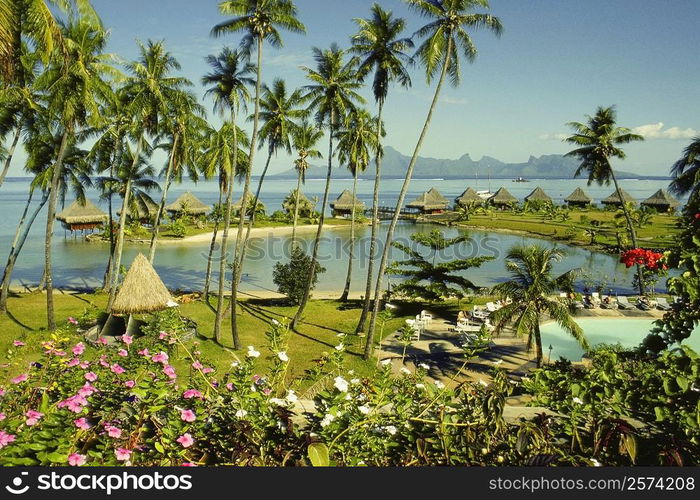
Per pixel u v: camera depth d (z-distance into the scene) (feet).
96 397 13.05
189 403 12.67
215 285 110.83
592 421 12.84
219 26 56.95
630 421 13.84
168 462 10.66
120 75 62.34
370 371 49.70
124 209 77.61
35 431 10.63
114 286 76.28
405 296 87.76
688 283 14.69
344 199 264.93
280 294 101.35
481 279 118.73
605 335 73.61
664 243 147.54
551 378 15.61
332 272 127.03
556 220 227.81
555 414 14.23
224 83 65.87
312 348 58.70
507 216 254.88
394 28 64.59
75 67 56.03
